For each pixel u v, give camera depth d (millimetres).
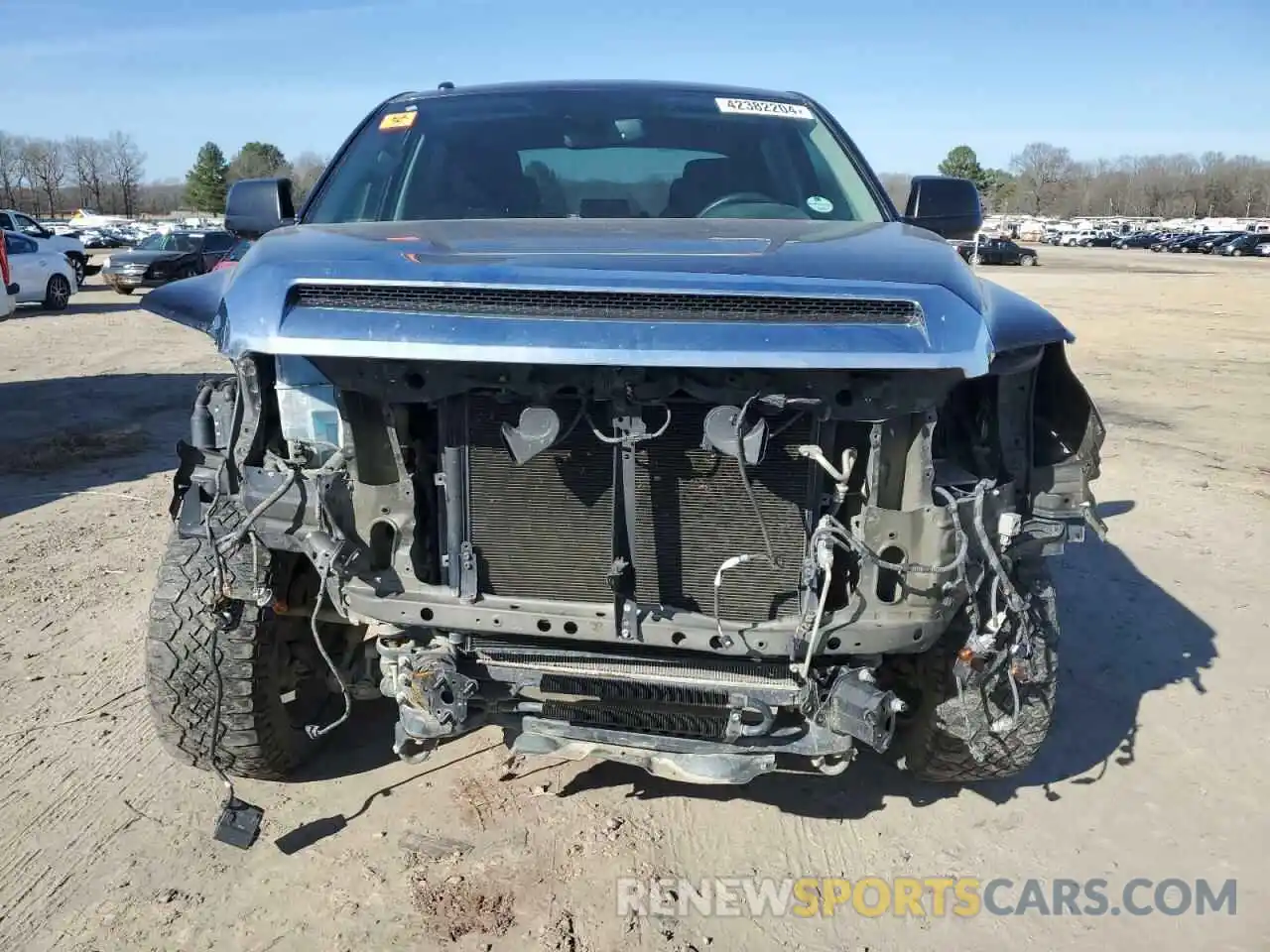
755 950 2764
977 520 2578
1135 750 3816
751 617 2615
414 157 3887
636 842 3197
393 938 2758
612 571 2555
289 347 2436
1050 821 3379
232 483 2754
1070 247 76562
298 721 3592
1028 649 2777
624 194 3701
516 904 2895
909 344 2355
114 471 7371
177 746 3207
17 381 11227
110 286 25328
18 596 4941
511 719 2895
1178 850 3236
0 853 3062
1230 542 6188
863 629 2535
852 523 2582
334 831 3213
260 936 2760
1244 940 2842
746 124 4039
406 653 2834
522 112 4055
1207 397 11078
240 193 3902
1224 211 133125
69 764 3541
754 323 2354
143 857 3068
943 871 3123
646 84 4273
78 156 121125
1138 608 5148
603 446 2561
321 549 2604
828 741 2723
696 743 2750
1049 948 2809
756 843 3229
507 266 2465
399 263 2510
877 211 3754
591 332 2334
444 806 3354
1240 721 4031
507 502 2635
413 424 2709
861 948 2793
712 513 2566
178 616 3025
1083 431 2852
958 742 3068
